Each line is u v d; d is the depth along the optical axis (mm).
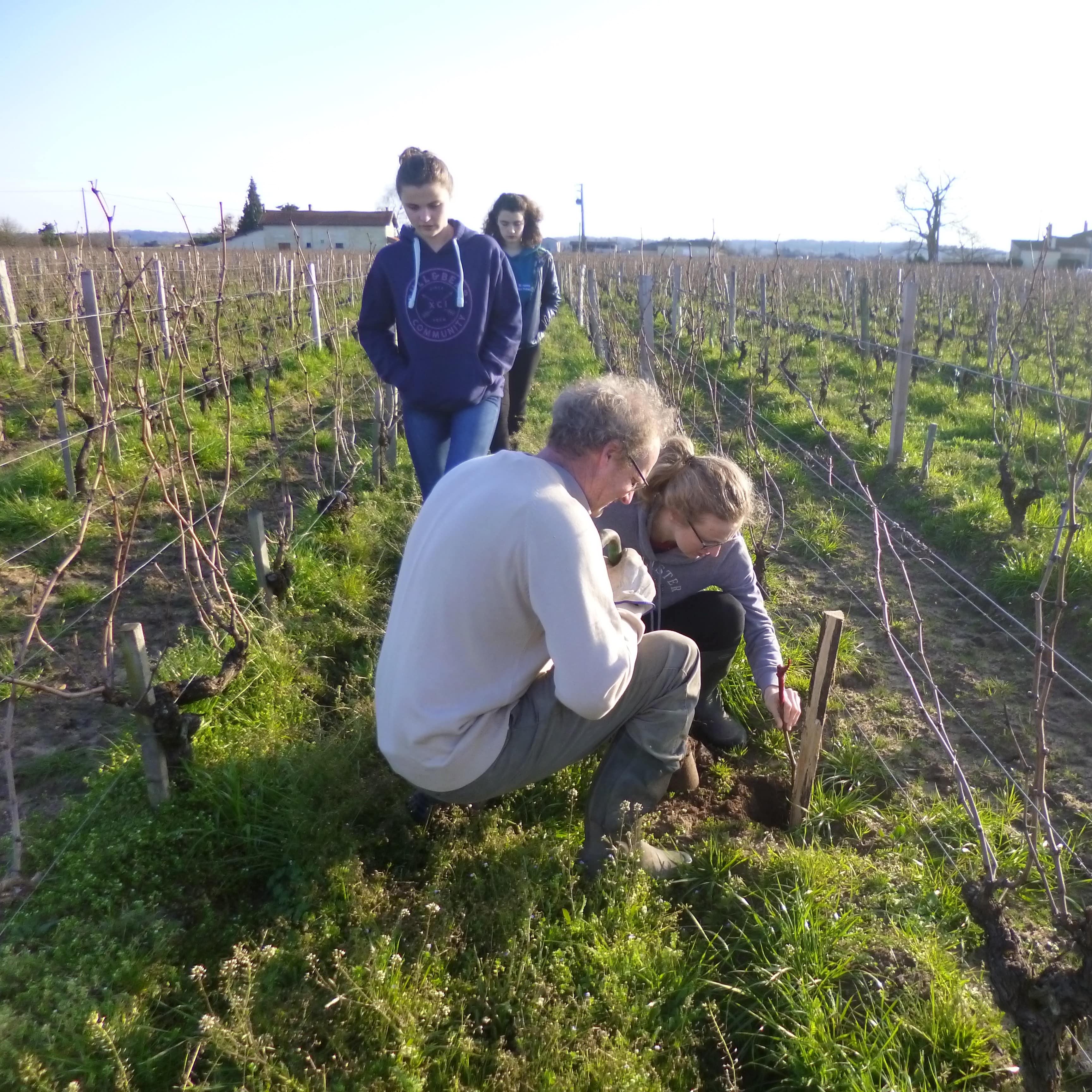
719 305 14945
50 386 9266
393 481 6586
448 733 2295
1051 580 4848
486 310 4195
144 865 2564
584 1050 2057
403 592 2383
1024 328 14203
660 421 2357
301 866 2611
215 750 3082
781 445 8141
